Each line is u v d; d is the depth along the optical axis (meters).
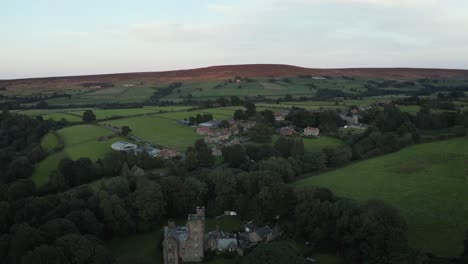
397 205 139.50
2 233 117.44
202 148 198.00
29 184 151.50
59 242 97.75
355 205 118.62
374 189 157.50
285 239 120.31
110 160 181.50
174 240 107.69
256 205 133.62
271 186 134.38
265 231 120.50
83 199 138.00
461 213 130.00
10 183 160.25
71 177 169.88
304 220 118.94
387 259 95.75
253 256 96.88
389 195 149.75
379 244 98.56
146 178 155.12
